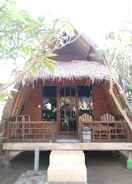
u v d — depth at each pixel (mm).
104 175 10883
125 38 14797
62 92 15234
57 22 6047
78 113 14953
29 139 12680
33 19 5934
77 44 14836
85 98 15289
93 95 15297
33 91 15312
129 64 19594
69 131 14844
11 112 12844
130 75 20438
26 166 12445
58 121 14953
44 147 12031
